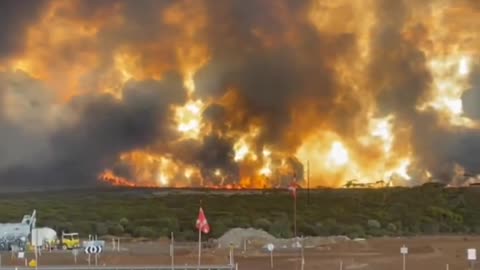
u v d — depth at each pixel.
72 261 199.75
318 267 198.62
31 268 177.75
